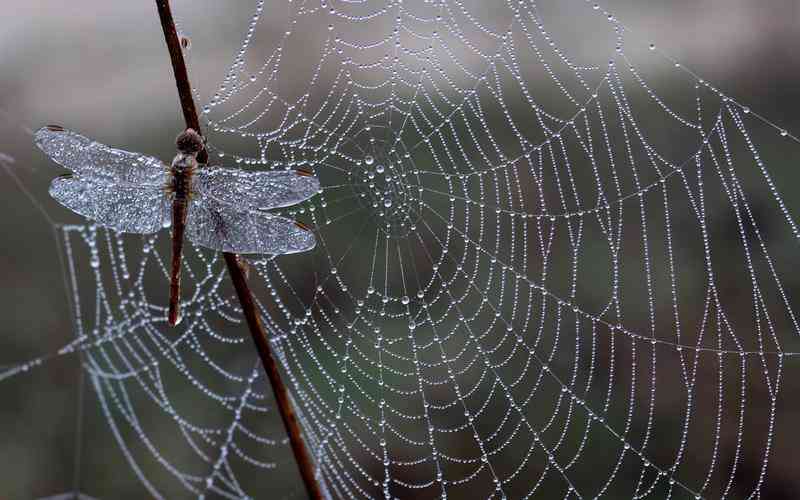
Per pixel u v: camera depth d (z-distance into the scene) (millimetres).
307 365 529
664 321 519
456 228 519
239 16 505
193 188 386
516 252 524
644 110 521
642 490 515
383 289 520
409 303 525
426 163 513
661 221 519
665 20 537
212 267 539
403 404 529
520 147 520
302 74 499
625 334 523
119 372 562
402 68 507
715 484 506
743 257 513
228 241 383
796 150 518
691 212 516
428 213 516
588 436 523
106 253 574
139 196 389
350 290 518
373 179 508
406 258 519
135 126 623
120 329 555
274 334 521
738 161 518
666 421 518
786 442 500
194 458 561
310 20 503
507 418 530
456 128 520
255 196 387
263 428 559
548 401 529
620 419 521
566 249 522
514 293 527
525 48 522
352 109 503
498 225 511
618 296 522
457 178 518
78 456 557
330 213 509
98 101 630
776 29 540
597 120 520
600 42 523
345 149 503
